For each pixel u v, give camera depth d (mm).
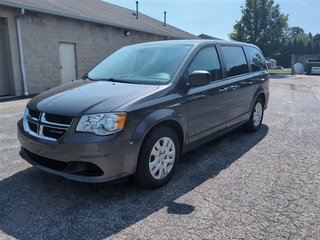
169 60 3664
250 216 2570
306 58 33031
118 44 14672
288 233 2328
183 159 4000
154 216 2572
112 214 2604
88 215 2584
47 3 11344
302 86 15461
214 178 3373
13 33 9609
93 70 4254
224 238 2264
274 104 8992
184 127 3393
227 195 2957
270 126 5977
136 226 2422
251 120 5285
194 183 3244
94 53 13219
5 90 9969
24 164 3723
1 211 2631
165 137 3135
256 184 3211
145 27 16578
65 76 11898
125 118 2676
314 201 2838
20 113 6910
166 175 3203
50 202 2803
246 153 4254
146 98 2930
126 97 2893
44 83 10953
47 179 3293
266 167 3709
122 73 3793
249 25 30984
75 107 2732
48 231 2348
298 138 5051
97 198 2895
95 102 2789
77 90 3238
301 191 3047
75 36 12055
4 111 7145
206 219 2523
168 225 2436
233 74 4547
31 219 2514
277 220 2510
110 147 2598
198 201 2838
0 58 9656
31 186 3125
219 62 4230
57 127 2699
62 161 2701
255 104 5344
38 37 10461
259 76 5387
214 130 4070
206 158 4039
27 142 2953
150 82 3383
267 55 31625
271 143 4750
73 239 2252
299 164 3811
